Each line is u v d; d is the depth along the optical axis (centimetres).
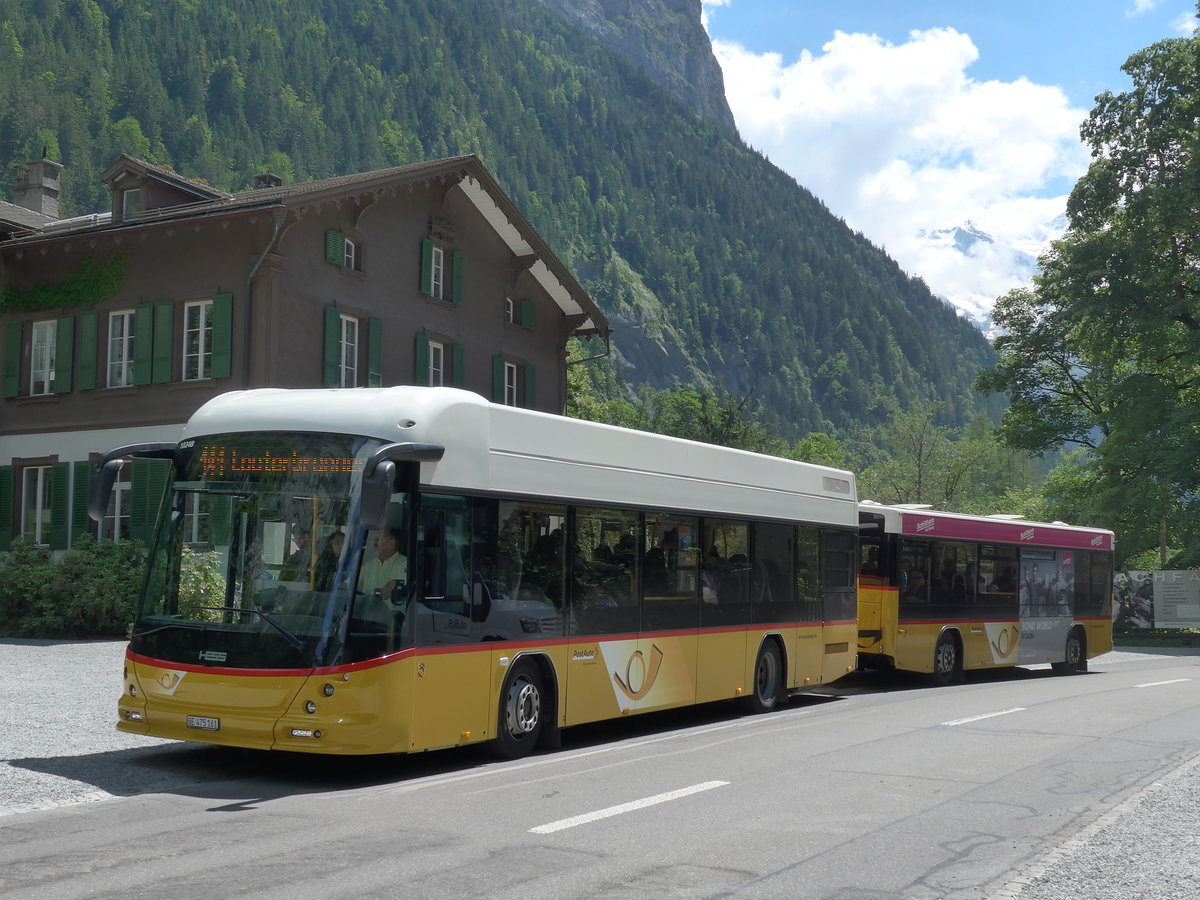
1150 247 4088
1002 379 5159
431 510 1002
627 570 1275
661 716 1523
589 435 1226
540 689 1145
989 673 2534
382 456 899
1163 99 4181
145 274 2725
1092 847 743
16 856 676
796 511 1636
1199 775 1030
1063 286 4331
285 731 912
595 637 1214
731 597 1473
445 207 3194
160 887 607
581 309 3662
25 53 18112
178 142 18425
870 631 1986
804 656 1644
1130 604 4353
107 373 2758
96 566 2252
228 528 970
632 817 818
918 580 2052
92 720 1241
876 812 857
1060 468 6088
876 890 639
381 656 936
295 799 877
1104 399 4938
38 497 2830
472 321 3303
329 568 934
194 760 1054
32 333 2873
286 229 2606
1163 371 4369
